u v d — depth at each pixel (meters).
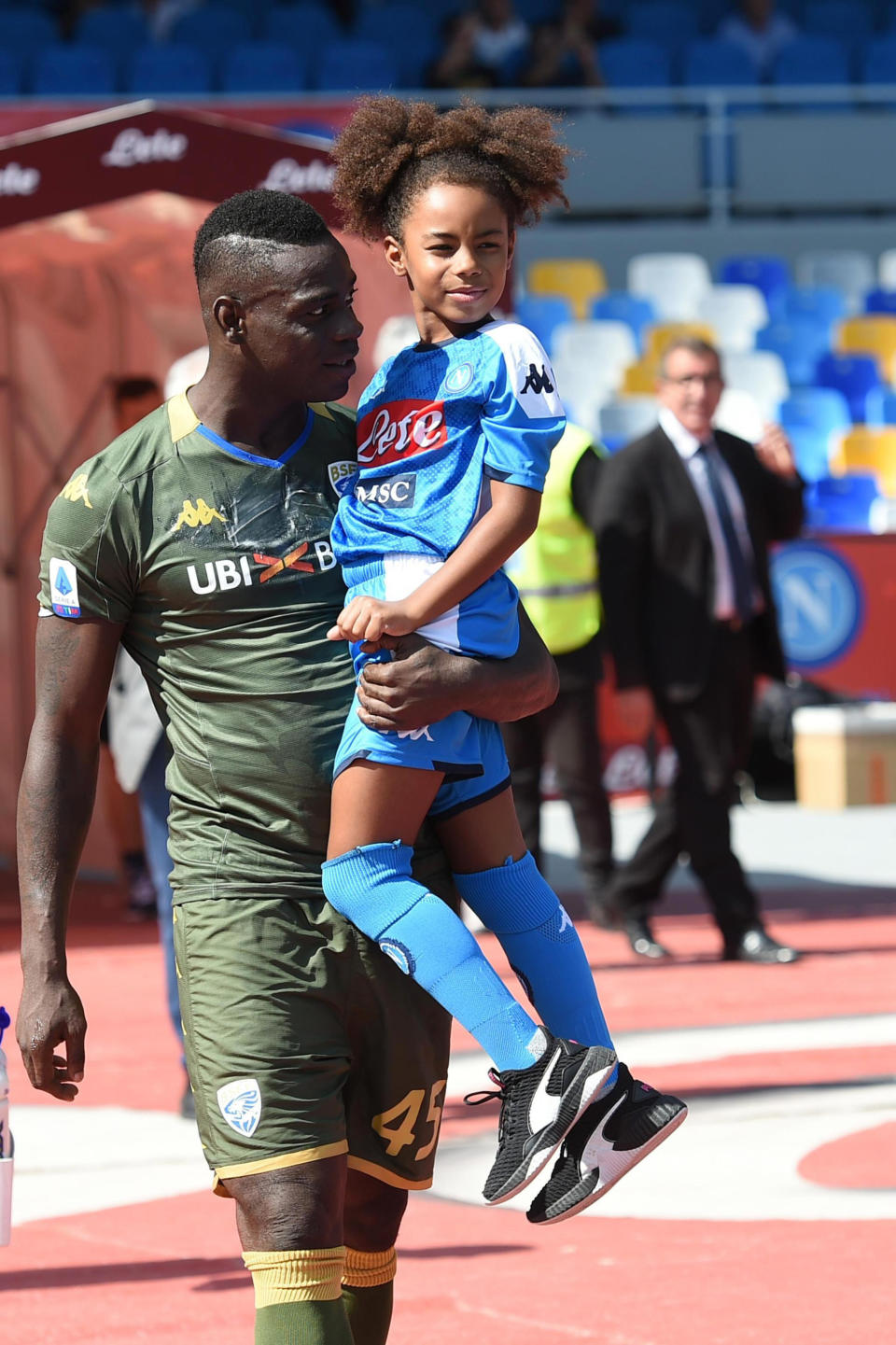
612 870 27.25
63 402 33.19
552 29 56.72
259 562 9.10
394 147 9.43
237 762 9.02
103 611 9.15
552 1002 9.33
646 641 24.59
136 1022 22.39
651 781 34.62
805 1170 15.73
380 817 8.87
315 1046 8.81
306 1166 8.66
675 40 62.06
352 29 60.31
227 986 8.81
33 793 9.05
